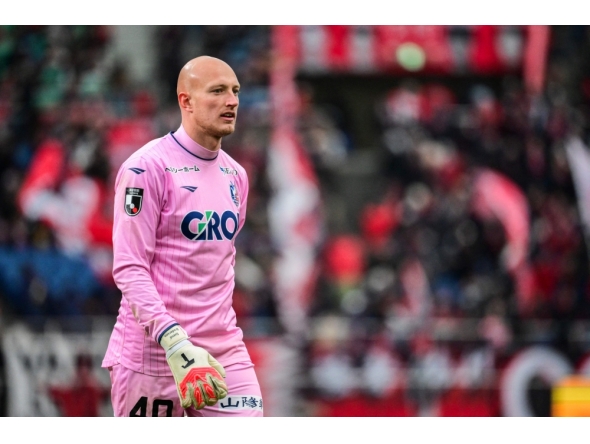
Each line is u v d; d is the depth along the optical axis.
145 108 30.64
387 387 29.34
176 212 13.06
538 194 30.95
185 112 13.51
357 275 30.23
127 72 30.78
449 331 29.98
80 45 30.81
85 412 28.92
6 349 29.25
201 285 13.26
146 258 12.91
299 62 30.83
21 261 29.89
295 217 30.33
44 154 30.39
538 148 31.12
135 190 12.82
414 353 29.72
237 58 30.81
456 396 29.42
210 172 13.56
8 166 30.33
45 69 30.69
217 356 13.50
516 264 30.64
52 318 29.64
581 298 30.67
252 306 29.81
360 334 29.75
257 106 30.64
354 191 30.62
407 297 30.20
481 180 30.89
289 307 29.94
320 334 29.67
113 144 30.45
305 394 29.17
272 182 30.41
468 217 30.72
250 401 13.66
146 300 12.52
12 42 30.73
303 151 30.62
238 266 29.91
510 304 30.45
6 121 30.45
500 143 31.06
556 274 30.70
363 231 30.50
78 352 29.34
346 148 30.75
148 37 30.83
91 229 30.16
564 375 29.84
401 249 30.44
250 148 30.50
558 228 30.89
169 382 13.23
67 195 30.20
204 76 13.29
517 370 29.81
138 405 13.32
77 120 30.53
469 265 30.55
